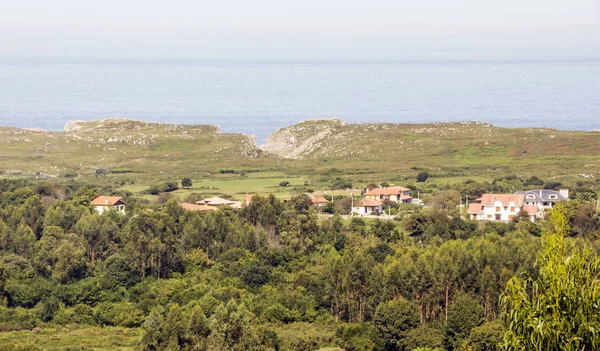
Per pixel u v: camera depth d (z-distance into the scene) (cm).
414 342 18825
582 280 7712
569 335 7519
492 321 18962
